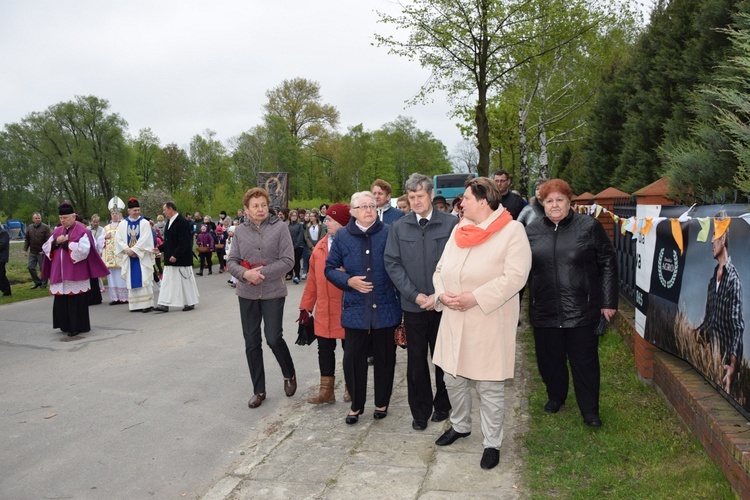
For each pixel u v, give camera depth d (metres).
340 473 3.81
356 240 4.59
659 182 5.64
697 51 8.14
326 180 63.00
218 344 7.86
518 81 24.91
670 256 4.36
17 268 20.12
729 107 4.80
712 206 3.87
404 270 4.32
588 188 16.61
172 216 10.46
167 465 4.15
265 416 5.12
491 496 3.39
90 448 4.46
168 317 9.98
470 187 3.74
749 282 3.10
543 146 25.88
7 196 59.91
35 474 4.02
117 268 11.53
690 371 4.30
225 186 50.19
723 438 3.25
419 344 4.39
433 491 3.49
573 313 4.27
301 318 5.45
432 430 4.50
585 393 4.28
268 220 5.38
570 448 3.93
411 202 4.32
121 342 8.05
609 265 4.30
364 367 4.70
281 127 54.62
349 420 4.71
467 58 18.19
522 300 9.65
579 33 19.06
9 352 7.59
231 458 4.27
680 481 3.38
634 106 12.06
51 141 55.69
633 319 5.94
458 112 24.75
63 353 7.48
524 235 3.72
